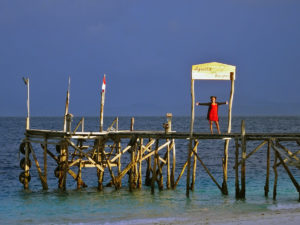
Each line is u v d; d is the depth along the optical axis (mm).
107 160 24969
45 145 25609
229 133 21594
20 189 26734
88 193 24625
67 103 25766
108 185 27062
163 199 22484
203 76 21375
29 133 26688
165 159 26297
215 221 15953
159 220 16922
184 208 19922
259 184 27500
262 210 18578
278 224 14906
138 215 18438
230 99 22078
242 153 21188
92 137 24688
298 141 21359
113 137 24734
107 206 20875
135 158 25531
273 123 165250
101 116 25891
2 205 21641
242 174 21453
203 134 21844
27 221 17984
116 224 16469
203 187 26406
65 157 26438
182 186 26828
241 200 21453
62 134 24312
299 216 16125
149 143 25578
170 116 23359
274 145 20672
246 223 15266
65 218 18344
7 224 17531
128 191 25094
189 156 22047
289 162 18969
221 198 22297
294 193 23750
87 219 17969
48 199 23125
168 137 22562
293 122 181250
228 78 21719
